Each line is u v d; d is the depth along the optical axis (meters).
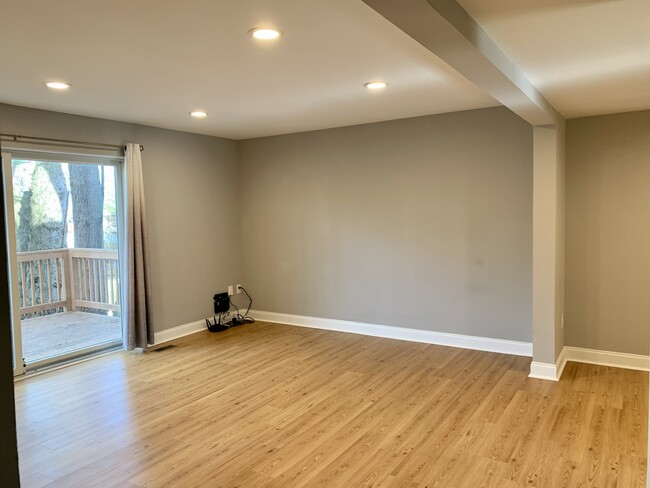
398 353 4.77
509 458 2.79
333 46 2.62
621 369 4.22
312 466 2.74
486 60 2.27
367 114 4.71
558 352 4.12
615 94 3.43
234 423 3.29
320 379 4.10
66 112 4.33
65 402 3.68
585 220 4.35
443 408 3.47
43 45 2.55
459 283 4.88
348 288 5.57
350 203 5.46
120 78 3.22
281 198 5.95
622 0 1.91
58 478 2.65
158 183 5.23
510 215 4.57
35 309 4.43
